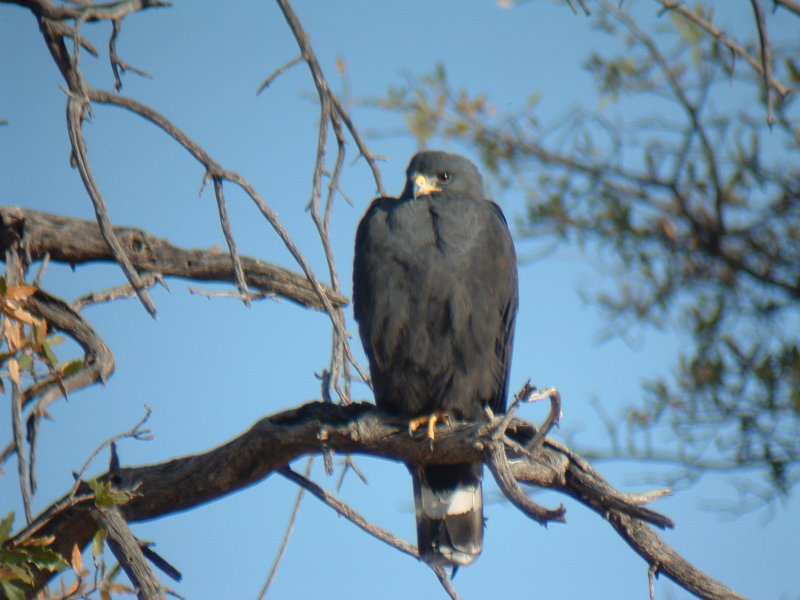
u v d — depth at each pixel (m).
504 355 10.77
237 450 8.74
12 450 8.27
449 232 10.26
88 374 9.45
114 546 8.07
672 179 14.66
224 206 8.49
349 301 10.29
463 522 9.64
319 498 8.91
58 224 10.73
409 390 10.32
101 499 7.79
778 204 14.52
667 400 13.51
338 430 8.63
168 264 10.72
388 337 10.20
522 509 7.65
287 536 8.76
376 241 10.38
